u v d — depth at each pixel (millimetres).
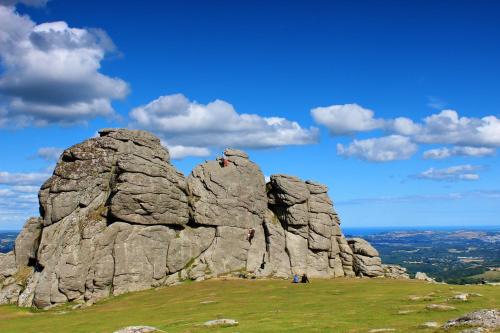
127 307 74062
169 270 95125
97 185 95875
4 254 99188
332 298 68062
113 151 98562
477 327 36750
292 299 69000
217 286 87312
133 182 93125
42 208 99000
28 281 89750
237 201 107750
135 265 90625
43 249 89500
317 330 43906
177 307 68188
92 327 57406
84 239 88625
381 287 80688
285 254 108250
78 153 98875
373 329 42156
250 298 72125
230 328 46500
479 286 81250
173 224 98688
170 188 98000
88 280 86375
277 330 44469
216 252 101375
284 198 111312
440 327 39156
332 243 113312
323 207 114750
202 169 108625
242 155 114188
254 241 107875
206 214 102875
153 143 102250
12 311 81375
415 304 57594
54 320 68125
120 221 92188
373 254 110875
